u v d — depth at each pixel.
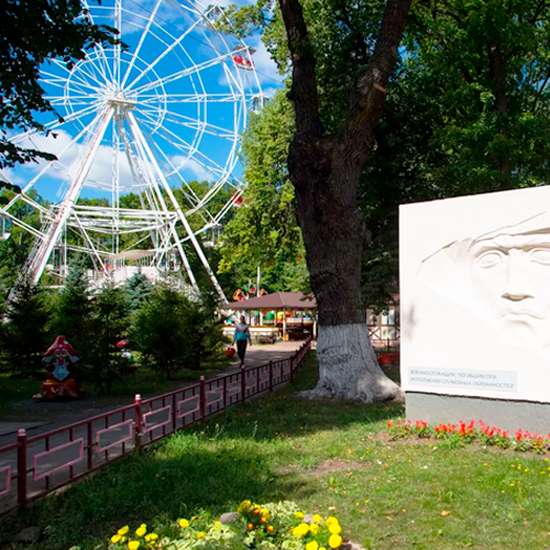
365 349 13.75
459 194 19.69
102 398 15.82
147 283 33.06
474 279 9.65
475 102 20.02
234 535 5.07
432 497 6.45
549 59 21.72
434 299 9.97
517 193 9.26
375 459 8.22
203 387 11.39
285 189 26.08
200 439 9.52
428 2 20.47
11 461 8.88
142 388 17.62
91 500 6.65
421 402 10.03
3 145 12.13
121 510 6.43
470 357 9.54
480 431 9.09
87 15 12.20
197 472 7.57
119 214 42.50
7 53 11.75
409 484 6.90
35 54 11.95
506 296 9.27
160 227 42.88
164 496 6.78
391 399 13.35
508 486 6.61
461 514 5.94
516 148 18.05
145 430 9.41
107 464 8.12
